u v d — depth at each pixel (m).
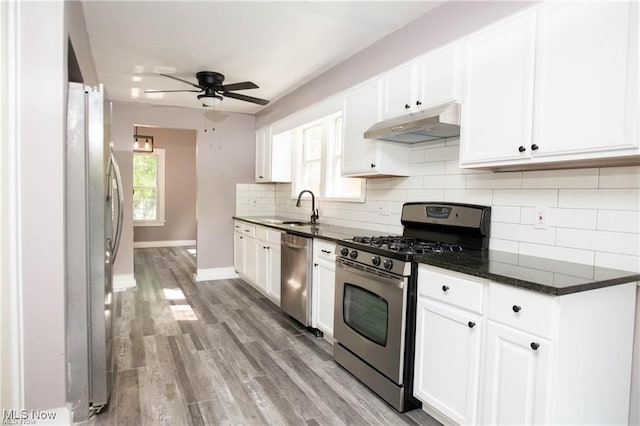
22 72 1.71
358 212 3.52
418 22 2.52
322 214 4.14
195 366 2.57
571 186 1.85
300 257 3.23
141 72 3.70
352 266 2.44
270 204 5.65
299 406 2.10
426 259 1.92
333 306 2.81
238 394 2.22
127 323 3.40
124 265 4.72
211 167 5.32
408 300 2.02
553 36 1.63
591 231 1.77
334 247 2.78
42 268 1.77
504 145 1.84
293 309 3.37
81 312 1.92
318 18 2.57
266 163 5.07
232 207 5.44
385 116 2.69
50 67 1.76
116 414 2.00
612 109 1.43
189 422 1.94
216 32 2.80
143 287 4.72
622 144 1.40
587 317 1.45
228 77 3.84
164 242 8.21
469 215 2.29
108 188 2.13
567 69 1.58
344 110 3.15
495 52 1.89
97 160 1.98
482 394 1.63
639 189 1.61
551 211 1.94
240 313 3.74
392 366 2.08
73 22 2.12
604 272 1.61
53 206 1.78
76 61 2.27
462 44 2.14
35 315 1.77
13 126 1.68
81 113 1.92
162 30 2.78
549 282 1.41
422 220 2.62
